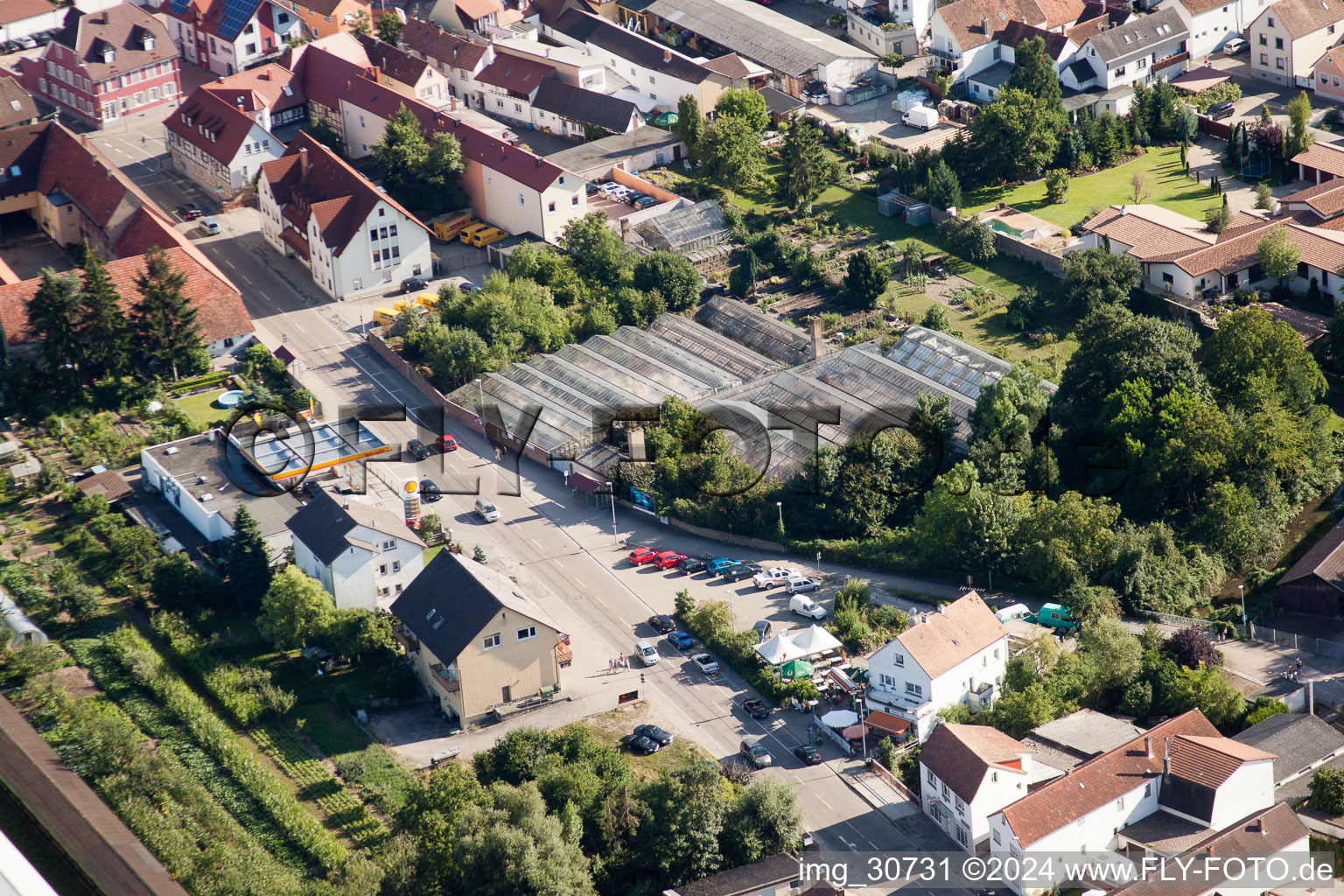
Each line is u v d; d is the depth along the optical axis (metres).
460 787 140.38
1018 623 166.88
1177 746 140.12
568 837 136.62
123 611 173.12
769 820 137.88
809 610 171.00
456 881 131.88
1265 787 138.88
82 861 134.38
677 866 136.00
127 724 152.75
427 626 160.25
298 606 164.12
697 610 171.62
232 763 150.38
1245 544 172.25
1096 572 169.88
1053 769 141.25
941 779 140.38
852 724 154.38
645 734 154.75
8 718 151.25
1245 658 160.62
